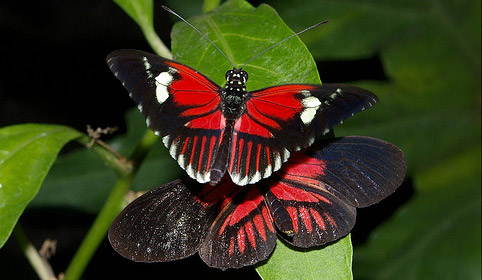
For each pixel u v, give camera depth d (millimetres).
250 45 455
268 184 452
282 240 442
